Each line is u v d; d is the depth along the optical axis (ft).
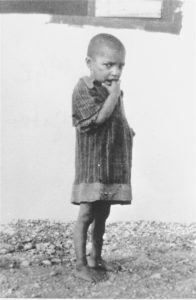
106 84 10.68
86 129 10.54
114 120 10.69
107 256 12.10
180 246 12.44
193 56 12.73
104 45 10.55
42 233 12.50
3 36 12.57
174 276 11.63
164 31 12.69
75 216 12.66
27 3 12.57
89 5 12.51
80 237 11.03
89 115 10.46
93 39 10.78
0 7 12.58
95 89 10.59
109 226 12.69
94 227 11.19
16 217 12.65
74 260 11.96
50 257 12.03
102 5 12.51
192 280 11.57
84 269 11.23
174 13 12.68
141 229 12.69
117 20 12.59
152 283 11.41
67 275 11.49
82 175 10.71
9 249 12.21
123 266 11.75
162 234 12.66
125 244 12.42
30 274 11.57
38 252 12.14
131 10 12.59
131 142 11.07
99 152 10.62
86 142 10.66
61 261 11.94
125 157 10.81
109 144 10.64
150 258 12.07
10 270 11.68
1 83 12.60
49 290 11.28
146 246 12.41
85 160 10.68
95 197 10.49
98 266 11.44
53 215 12.65
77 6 12.49
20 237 12.46
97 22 12.53
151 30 12.66
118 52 10.57
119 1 12.55
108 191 10.61
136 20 12.62
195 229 12.82
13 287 11.35
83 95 10.58
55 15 12.52
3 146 12.65
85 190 10.60
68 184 12.65
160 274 11.63
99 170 10.60
